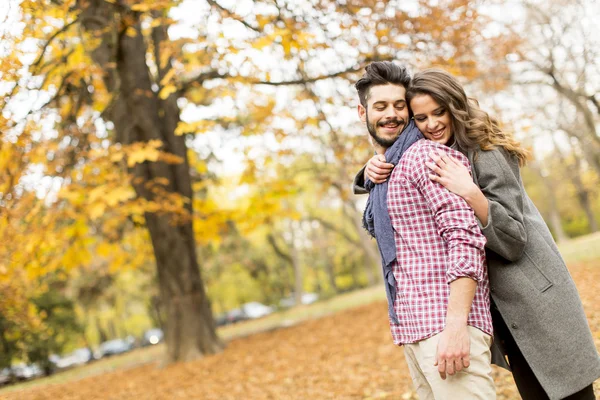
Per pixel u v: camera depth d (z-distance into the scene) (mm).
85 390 10109
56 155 8812
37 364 21750
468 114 2555
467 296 2219
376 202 2508
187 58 8797
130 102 10781
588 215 40750
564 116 24062
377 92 2578
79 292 24609
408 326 2402
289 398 6043
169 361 11156
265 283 39062
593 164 28062
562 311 2439
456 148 2586
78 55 9242
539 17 16828
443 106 2527
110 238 12320
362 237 29609
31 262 9734
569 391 2414
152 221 11203
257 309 40906
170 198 9406
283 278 41281
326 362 7836
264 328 15867
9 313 17391
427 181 2350
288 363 8453
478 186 2525
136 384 9398
